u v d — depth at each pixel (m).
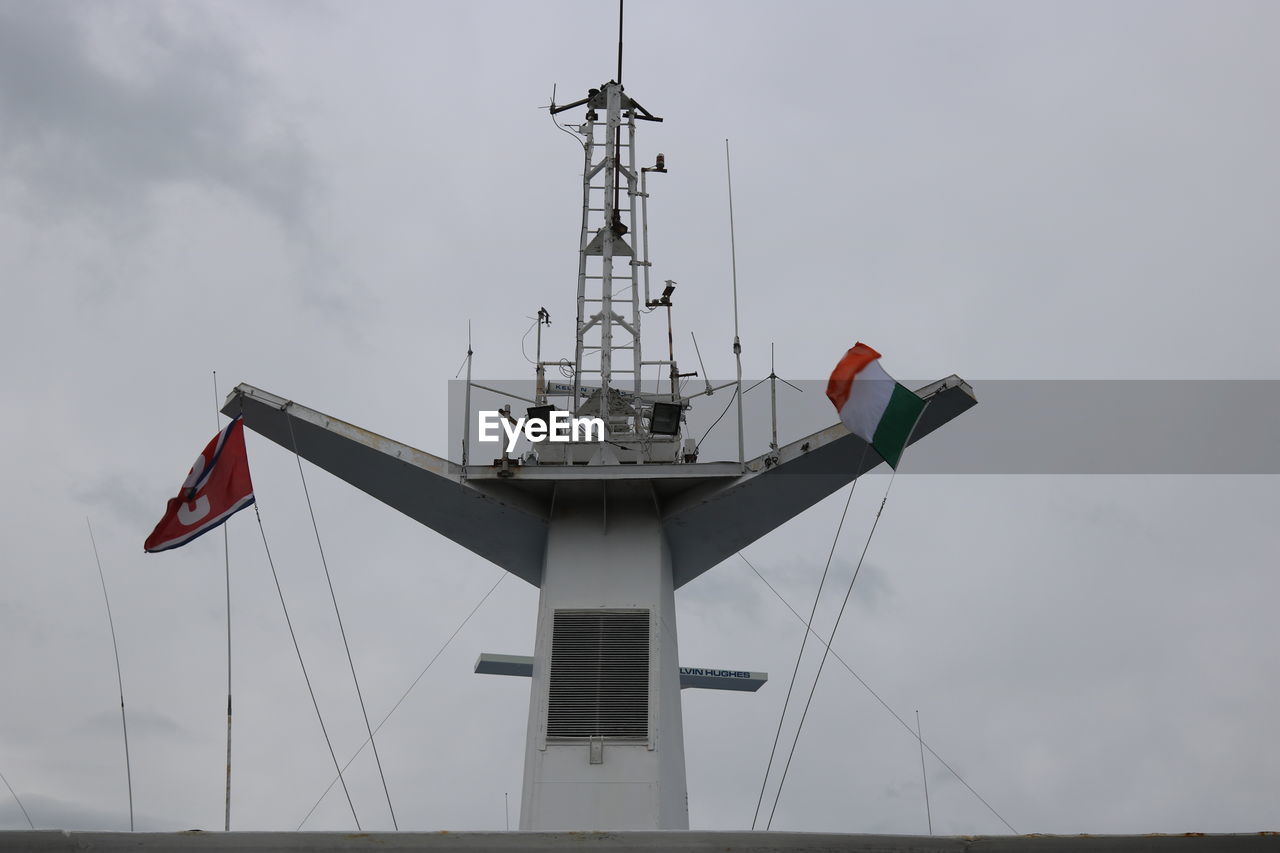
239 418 22.22
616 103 28.08
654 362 26.28
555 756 22.05
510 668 32.31
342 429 23.94
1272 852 14.31
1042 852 14.44
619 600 23.44
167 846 14.30
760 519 24.47
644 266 27.16
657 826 21.41
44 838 14.16
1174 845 14.40
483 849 14.56
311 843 14.48
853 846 14.56
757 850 14.57
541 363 26.12
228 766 17.12
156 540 21.62
